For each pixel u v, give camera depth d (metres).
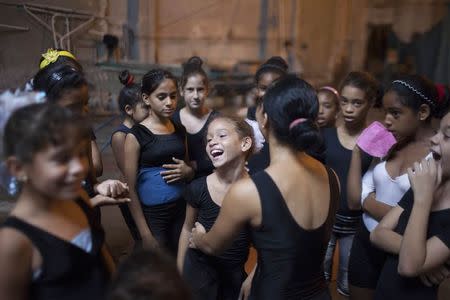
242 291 1.67
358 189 2.07
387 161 1.90
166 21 10.12
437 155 1.41
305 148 1.26
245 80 10.38
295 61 12.40
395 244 1.50
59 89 1.57
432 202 1.40
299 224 1.29
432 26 13.28
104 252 1.26
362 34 13.34
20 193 1.08
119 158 2.68
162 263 0.90
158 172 2.32
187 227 1.93
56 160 0.96
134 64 8.30
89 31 7.03
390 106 1.83
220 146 1.76
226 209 1.34
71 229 1.10
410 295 1.48
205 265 1.75
